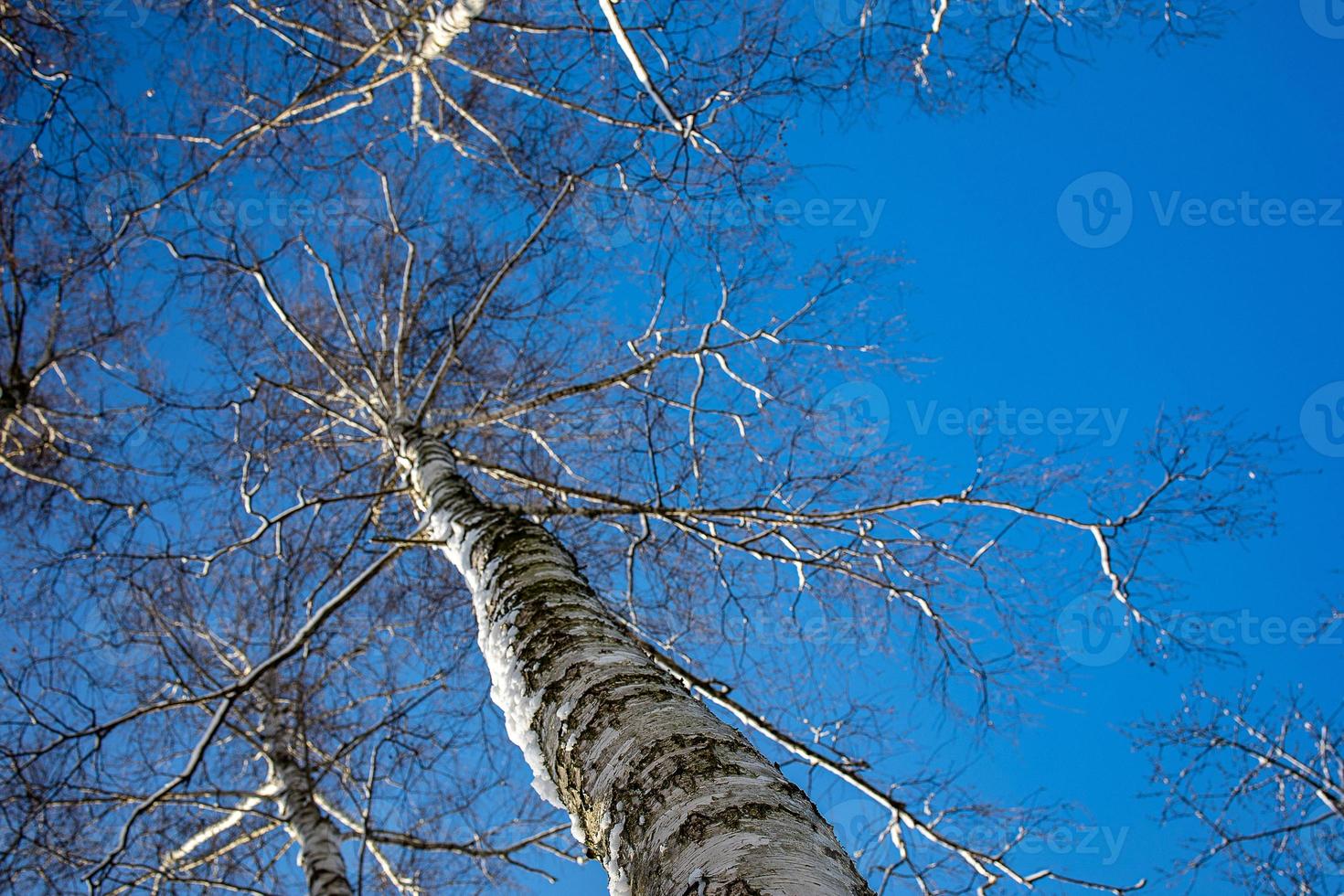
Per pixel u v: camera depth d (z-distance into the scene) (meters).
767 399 5.90
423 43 5.08
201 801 5.76
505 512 3.45
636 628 5.28
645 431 5.77
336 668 6.24
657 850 1.52
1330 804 6.01
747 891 1.30
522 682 2.34
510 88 5.80
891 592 5.30
